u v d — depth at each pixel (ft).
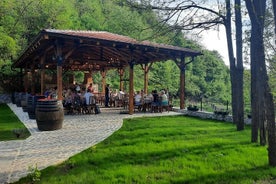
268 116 19.38
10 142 27.20
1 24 101.71
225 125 38.34
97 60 65.87
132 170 18.33
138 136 29.50
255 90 26.40
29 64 76.23
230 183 16.34
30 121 41.29
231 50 40.09
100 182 16.30
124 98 58.59
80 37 42.37
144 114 49.14
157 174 17.69
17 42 102.42
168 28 35.27
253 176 17.46
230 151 23.13
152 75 120.26
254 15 20.21
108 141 27.32
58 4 118.21
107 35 52.95
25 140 28.09
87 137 29.50
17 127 36.06
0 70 90.27
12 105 73.05
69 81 89.04
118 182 16.39
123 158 21.25
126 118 44.04
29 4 114.42
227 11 38.42
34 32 110.52
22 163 20.30
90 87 60.90
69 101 48.85
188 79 135.85
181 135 30.14
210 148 24.08
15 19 109.29
